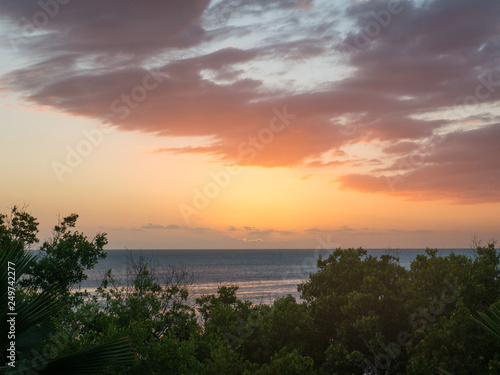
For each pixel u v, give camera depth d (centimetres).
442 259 1445
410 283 1438
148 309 1436
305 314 1425
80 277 1941
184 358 1092
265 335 1380
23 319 662
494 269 1389
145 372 1066
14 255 667
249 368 1197
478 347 1041
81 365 644
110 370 998
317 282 1711
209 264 16900
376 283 1499
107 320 1259
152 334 1409
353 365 1339
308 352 1389
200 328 1471
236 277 11100
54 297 713
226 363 1109
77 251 1900
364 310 1382
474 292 1288
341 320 1423
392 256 1719
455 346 1038
